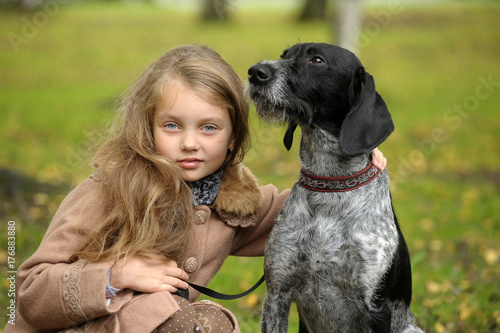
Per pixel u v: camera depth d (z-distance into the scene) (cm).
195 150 396
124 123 409
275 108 429
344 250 413
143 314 355
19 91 1855
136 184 386
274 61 436
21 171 951
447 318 569
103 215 386
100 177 399
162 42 2681
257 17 3547
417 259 691
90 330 359
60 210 397
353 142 396
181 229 396
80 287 353
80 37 2709
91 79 2038
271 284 435
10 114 1552
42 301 356
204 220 416
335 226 416
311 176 424
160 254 381
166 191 390
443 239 835
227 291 648
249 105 458
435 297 623
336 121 431
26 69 2144
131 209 381
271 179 1110
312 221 422
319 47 432
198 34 2900
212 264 426
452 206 986
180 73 396
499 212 962
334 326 439
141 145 397
